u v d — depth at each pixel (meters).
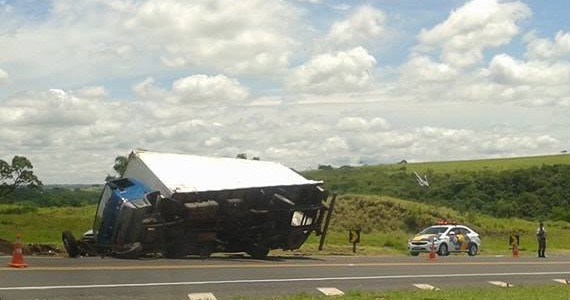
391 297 15.70
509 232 60.34
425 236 35.66
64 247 25.89
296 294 16.06
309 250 32.34
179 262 22.38
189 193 24.08
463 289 18.17
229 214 24.92
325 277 19.77
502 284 20.33
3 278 16.17
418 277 21.11
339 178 91.62
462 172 90.25
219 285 17.00
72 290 14.95
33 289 14.80
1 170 81.56
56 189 93.69
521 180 83.94
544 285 20.30
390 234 53.34
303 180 26.88
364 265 24.20
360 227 55.69
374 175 92.31
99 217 25.17
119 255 24.03
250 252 26.19
